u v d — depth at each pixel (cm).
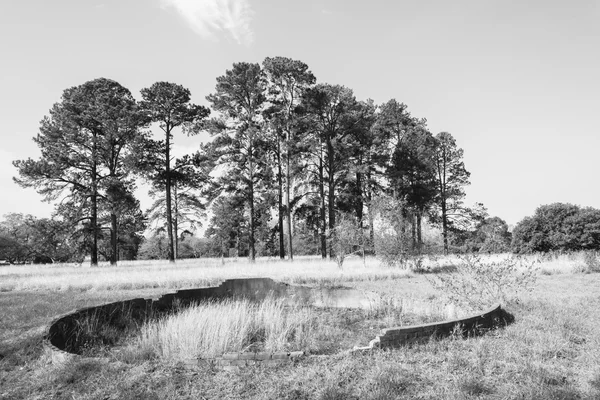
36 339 759
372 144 3575
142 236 5338
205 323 793
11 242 5419
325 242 3375
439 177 4294
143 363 627
